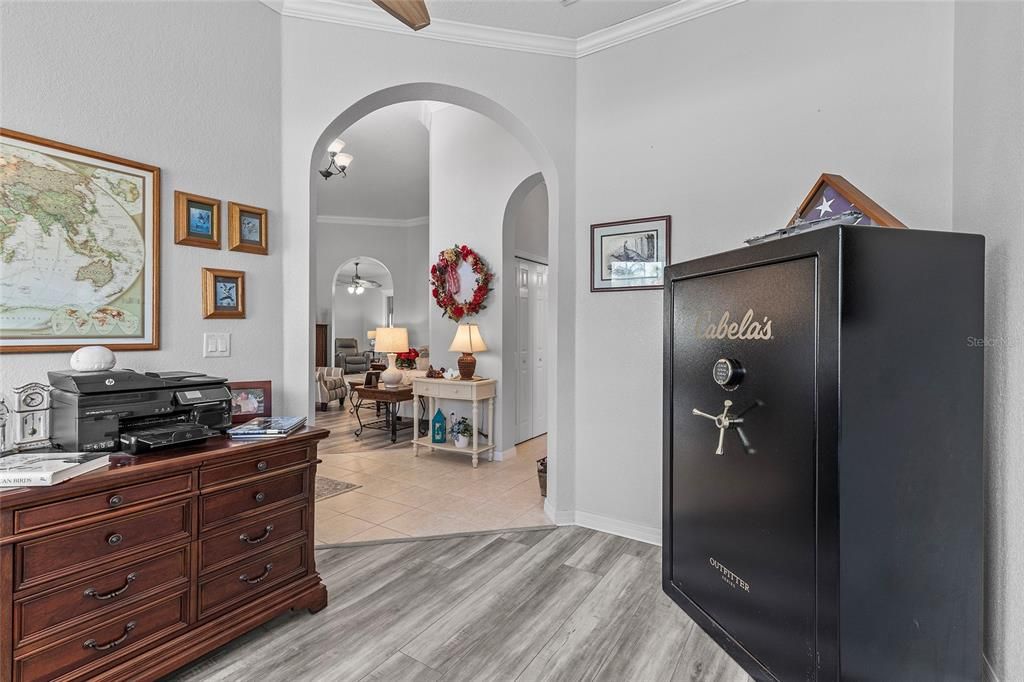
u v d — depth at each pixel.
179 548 1.64
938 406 1.37
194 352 2.22
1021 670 1.38
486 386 4.42
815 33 2.27
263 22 2.48
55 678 1.37
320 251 8.60
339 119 2.67
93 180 1.89
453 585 2.29
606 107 2.92
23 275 1.73
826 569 1.32
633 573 2.41
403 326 8.77
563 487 3.03
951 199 1.96
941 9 1.98
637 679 1.68
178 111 2.16
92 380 1.62
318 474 4.11
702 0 2.54
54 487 1.35
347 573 2.40
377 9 2.64
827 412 1.32
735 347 1.69
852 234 1.29
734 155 2.49
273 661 1.74
